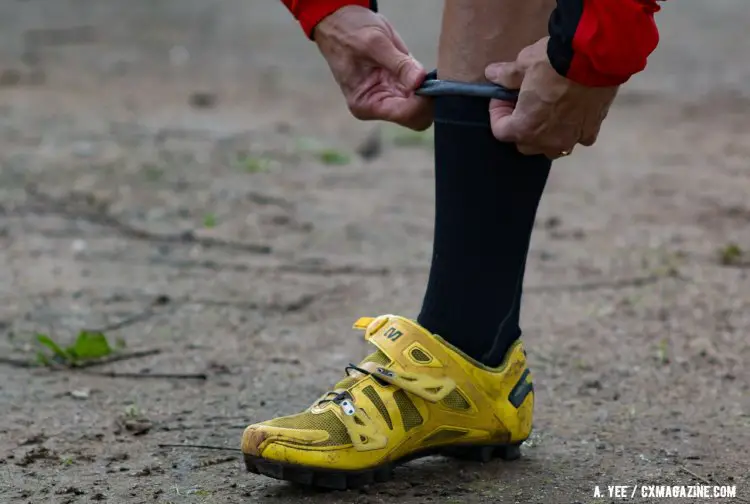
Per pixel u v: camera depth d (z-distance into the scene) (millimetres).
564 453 3537
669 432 3752
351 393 3197
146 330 5004
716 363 4523
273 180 8211
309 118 10930
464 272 3223
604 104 2887
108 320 5141
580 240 6691
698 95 12344
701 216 7230
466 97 3061
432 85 3143
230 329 5031
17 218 7012
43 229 6789
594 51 2691
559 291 5641
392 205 7574
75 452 3578
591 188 8156
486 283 3240
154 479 3338
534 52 2885
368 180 8375
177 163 8602
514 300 3346
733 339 4832
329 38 3326
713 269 5980
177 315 5227
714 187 8109
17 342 4805
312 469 3111
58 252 6316
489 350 3320
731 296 5477
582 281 5816
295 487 3240
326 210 7379
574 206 7594
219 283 5766
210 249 6449
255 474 3346
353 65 3328
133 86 12398
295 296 5551
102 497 3197
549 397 4152
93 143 9266
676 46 15828
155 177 8109
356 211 7383
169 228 6855
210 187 7871
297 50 15359
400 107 3281
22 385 4266
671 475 3354
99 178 8031
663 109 11625
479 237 3182
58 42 15211
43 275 5863
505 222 3176
